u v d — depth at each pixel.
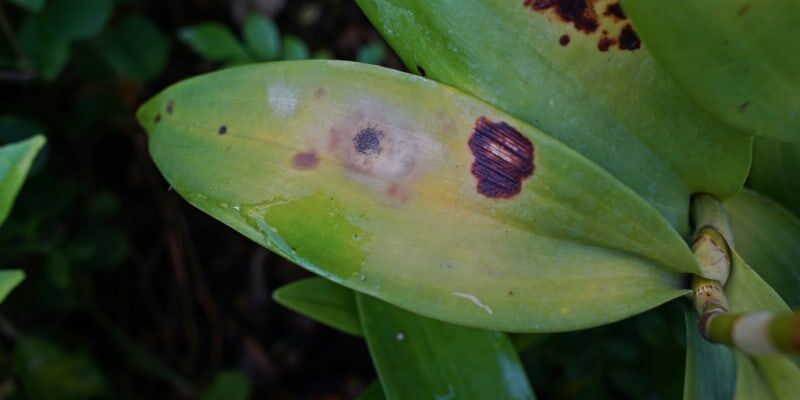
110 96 0.48
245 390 0.45
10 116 0.40
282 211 0.24
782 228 0.29
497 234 0.25
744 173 0.26
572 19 0.25
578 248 0.25
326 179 0.25
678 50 0.22
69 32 0.39
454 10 0.25
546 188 0.24
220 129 0.25
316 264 0.24
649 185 0.26
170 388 0.50
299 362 0.50
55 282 0.41
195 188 0.25
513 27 0.25
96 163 0.50
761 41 0.22
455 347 0.29
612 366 0.37
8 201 0.25
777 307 0.25
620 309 0.25
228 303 0.51
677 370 0.37
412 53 0.25
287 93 0.25
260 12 0.52
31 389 0.40
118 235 0.46
